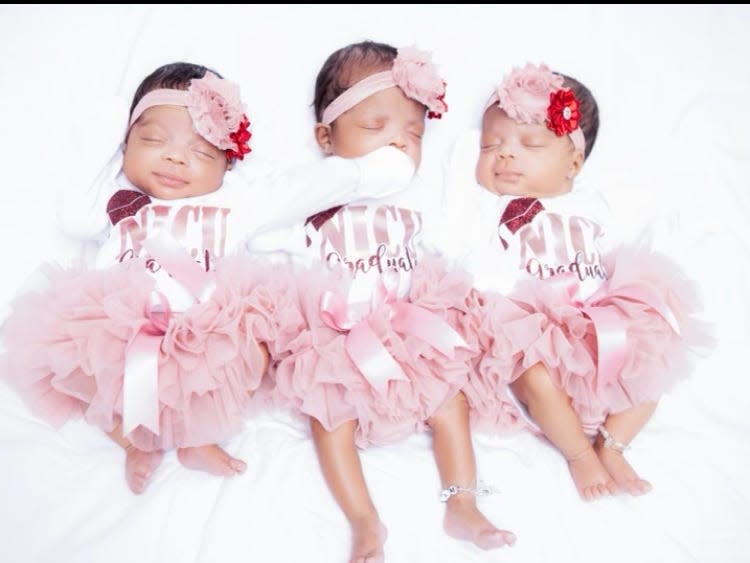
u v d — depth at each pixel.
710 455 1.76
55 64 2.14
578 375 1.71
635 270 1.82
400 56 1.92
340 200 1.88
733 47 2.42
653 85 2.35
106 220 1.85
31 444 1.64
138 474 1.57
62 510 1.54
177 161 1.81
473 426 1.79
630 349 1.70
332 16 2.32
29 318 1.61
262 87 2.20
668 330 1.74
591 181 2.17
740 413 1.85
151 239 1.71
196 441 1.57
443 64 2.30
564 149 2.00
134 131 1.85
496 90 2.03
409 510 1.62
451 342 1.67
